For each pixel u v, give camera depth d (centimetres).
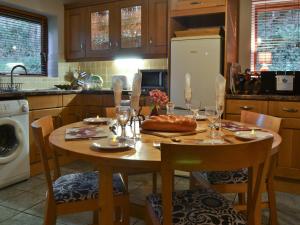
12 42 384
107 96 381
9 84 362
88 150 132
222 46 315
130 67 425
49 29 436
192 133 171
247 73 328
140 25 389
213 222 120
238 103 303
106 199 136
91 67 455
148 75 380
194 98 319
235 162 106
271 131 176
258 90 318
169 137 159
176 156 103
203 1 321
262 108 292
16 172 291
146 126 175
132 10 393
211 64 311
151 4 378
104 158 122
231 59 337
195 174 201
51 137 159
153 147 138
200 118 223
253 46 361
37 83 404
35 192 272
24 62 402
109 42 412
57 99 354
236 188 173
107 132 173
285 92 297
